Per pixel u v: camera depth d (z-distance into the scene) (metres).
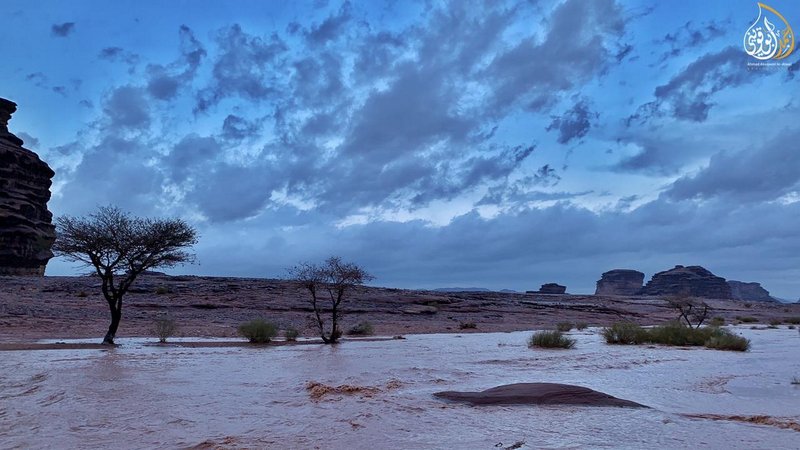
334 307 27.56
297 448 6.35
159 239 24.36
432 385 11.87
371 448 6.35
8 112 67.88
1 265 58.28
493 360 17.83
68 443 6.57
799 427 7.59
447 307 57.88
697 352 22.20
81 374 12.65
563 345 24.08
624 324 30.33
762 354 21.56
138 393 10.20
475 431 7.26
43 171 67.75
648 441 6.77
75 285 48.19
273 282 58.97
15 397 9.65
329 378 12.69
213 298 46.53
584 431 7.30
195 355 18.52
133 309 38.88
